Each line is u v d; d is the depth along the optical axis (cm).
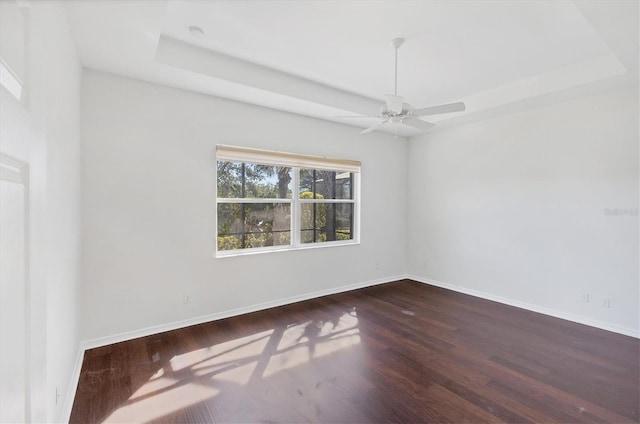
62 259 182
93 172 279
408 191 546
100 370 246
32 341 76
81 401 208
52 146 149
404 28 251
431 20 240
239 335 312
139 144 301
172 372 245
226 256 358
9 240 63
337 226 471
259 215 395
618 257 323
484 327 336
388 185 519
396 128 479
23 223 71
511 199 408
